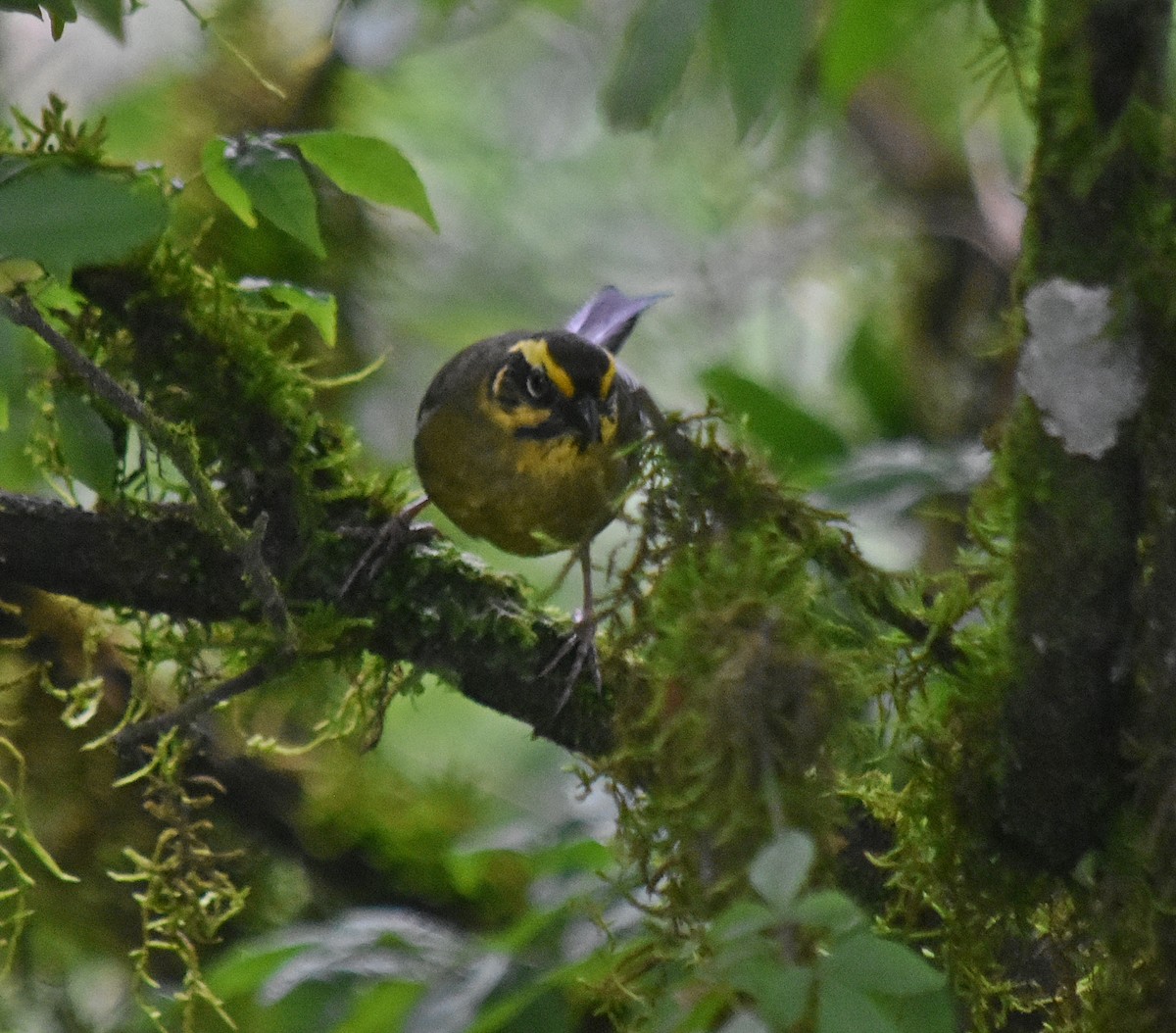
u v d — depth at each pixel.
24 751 8.99
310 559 7.06
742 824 5.03
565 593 13.71
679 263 14.91
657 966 5.71
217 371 7.00
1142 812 5.59
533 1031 6.90
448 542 7.34
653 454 6.47
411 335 14.30
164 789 7.11
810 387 14.76
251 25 11.41
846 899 3.93
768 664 5.14
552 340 9.24
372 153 6.03
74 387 6.98
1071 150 5.22
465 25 12.65
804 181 13.83
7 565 6.81
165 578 6.89
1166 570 5.36
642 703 5.84
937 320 12.81
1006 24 5.22
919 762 6.08
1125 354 5.29
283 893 9.70
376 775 10.00
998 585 5.93
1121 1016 5.71
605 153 15.22
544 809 10.86
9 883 9.12
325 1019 7.36
